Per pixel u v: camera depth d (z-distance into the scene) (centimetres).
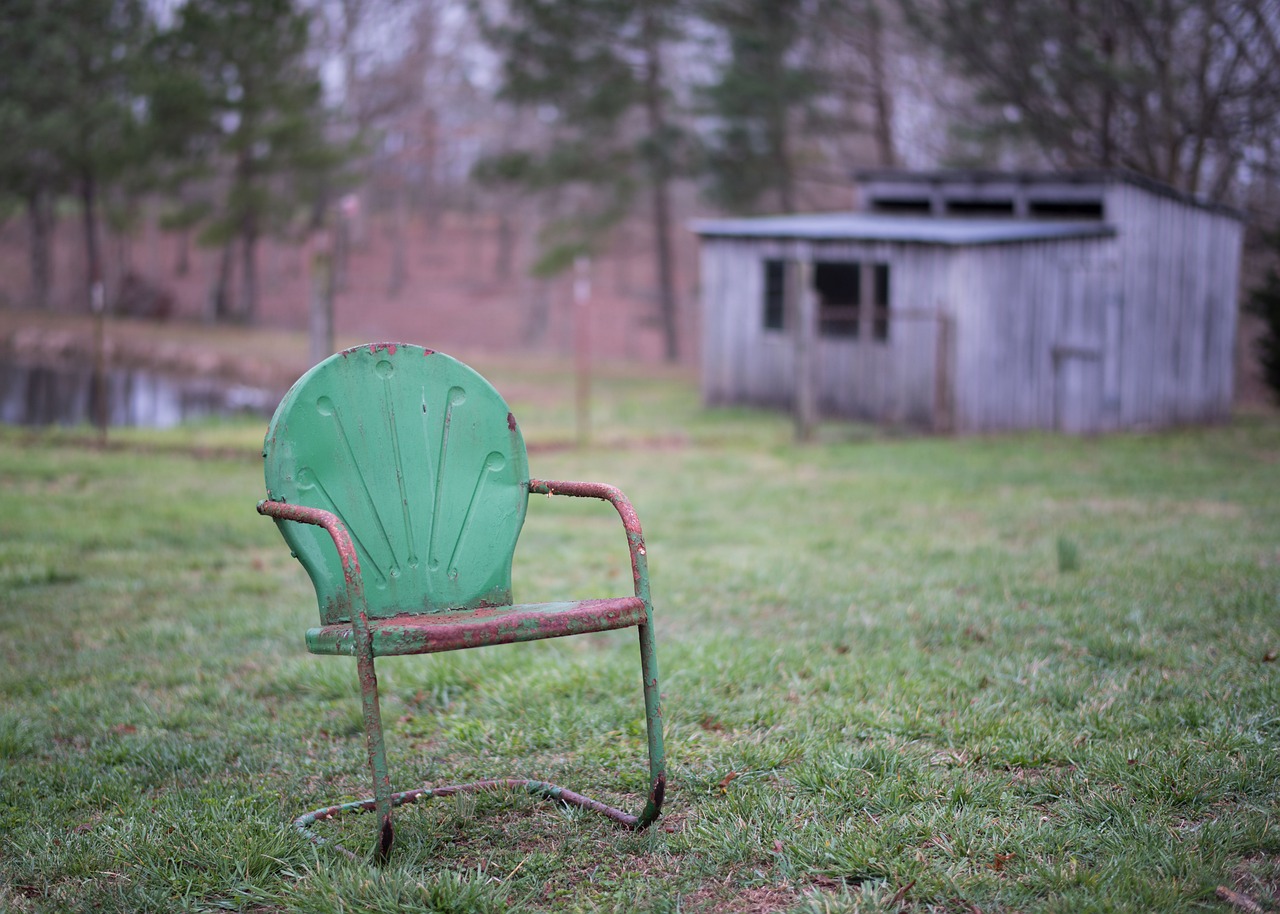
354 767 355
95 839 302
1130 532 733
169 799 328
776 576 617
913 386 1453
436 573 313
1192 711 369
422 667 457
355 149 2714
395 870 276
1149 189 1571
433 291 4031
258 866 285
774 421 1500
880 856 280
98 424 1482
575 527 791
